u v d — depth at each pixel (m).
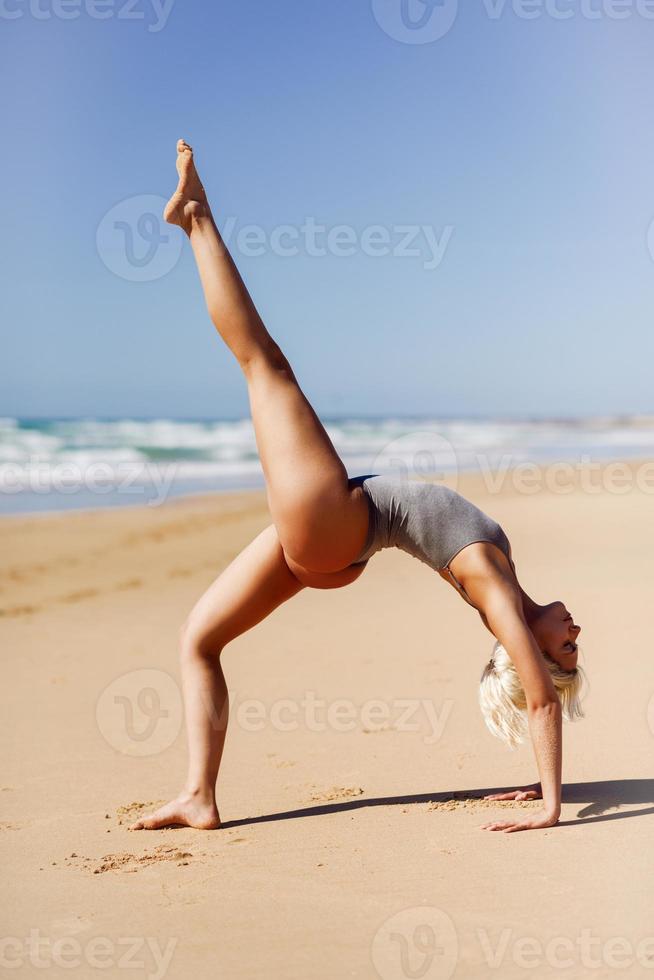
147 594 11.72
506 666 4.39
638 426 71.62
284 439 4.25
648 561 11.81
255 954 3.01
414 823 4.21
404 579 12.27
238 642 8.75
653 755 5.07
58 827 4.37
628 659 7.13
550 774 4.11
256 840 4.11
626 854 3.70
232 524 18.03
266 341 4.41
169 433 49.97
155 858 3.93
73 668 8.05
